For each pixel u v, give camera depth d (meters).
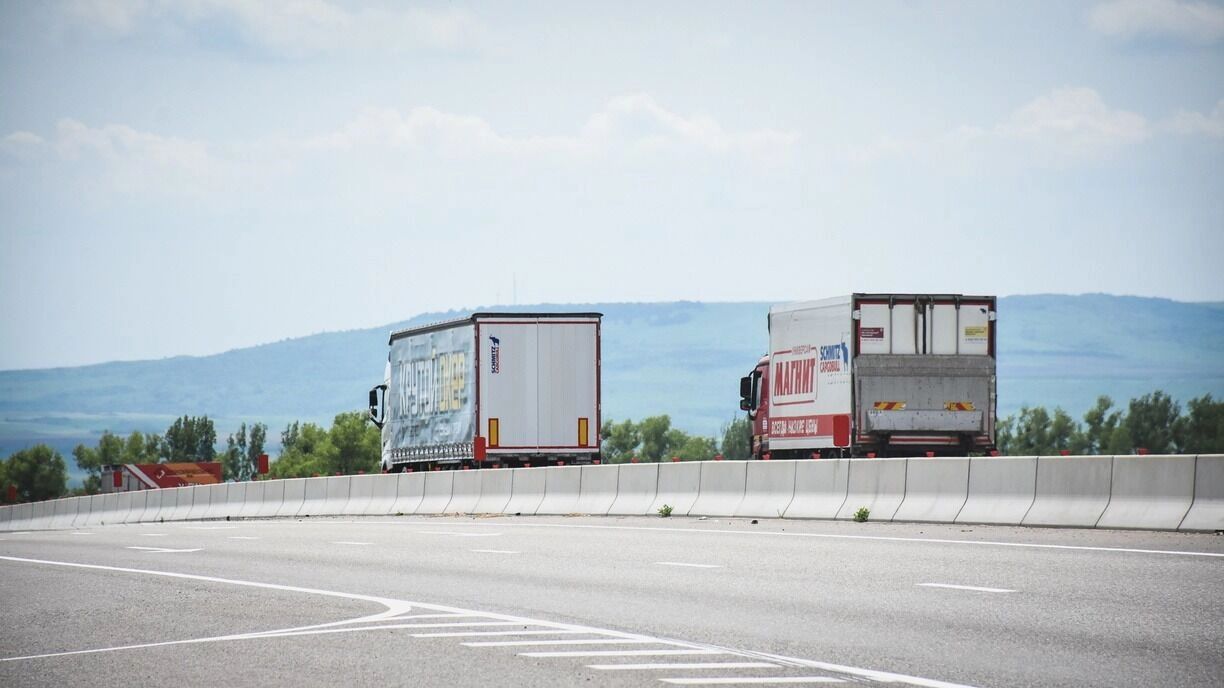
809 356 83.12
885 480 61.28
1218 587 35.50
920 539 50.91
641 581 40.81
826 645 28.83
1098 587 36.00
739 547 50.47
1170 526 49.41
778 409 86.56
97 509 129.50
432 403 101.62
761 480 67.50
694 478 71.38
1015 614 32.12
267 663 27.83
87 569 50.25
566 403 95.00
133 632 32.97
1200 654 26.98
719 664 26.84
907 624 31.22
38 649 30.80
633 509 74.12
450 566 46.97
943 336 79.62
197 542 64.31
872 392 78.69
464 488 87.69
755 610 34.12
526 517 78.12
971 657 27.11
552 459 94.75
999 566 41.28
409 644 29.77
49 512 138.00
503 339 94.75
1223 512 48.06
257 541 63.31
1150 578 37.41
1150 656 26.83
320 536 65.31
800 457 86.12
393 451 110.06
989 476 56.75
